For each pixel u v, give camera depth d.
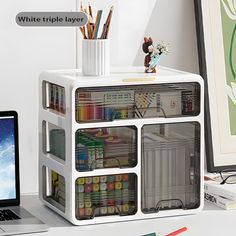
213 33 2.61
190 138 2.28
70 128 2.14
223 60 2.62
